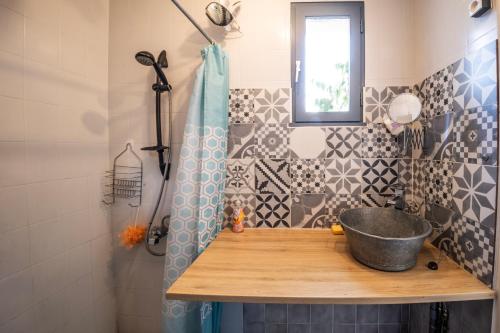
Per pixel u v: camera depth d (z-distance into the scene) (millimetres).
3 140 841
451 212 903
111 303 1335
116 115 1324
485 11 737
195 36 1275
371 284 745
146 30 1298
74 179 1121
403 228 1031
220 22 1169
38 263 957
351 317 1267
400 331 1259
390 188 1214
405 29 1191
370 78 1210
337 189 1239
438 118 984
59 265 1044
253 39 1245
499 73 694
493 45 714
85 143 1181
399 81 1195
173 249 1070
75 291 1122
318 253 976
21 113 895
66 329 1074
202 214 1053
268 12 1238
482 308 744
